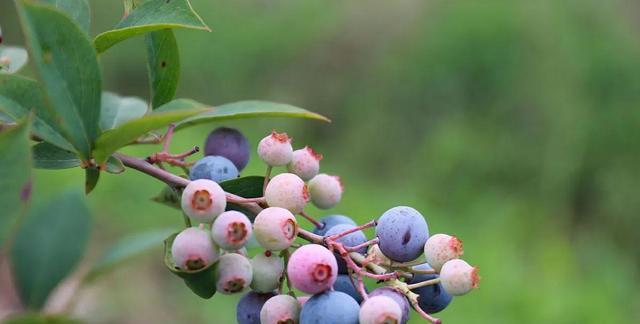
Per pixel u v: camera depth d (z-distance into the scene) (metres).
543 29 10.30
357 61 11.01
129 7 1.61
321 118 1.67
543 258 8.00
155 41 1.74
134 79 9.95
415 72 10.44
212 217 1.33
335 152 10.50
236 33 10.77
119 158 1.47
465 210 9.09
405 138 10.37
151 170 1.48
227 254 1.35
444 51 10.34
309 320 1.30
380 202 8.42
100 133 1.38
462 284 1.36
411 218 1.42
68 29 1.30
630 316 7.63
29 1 1.23
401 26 11.02
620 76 10.16
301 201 1.41
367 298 1.32
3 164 1.04
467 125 10.08
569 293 7.18
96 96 1.37
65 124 1.33
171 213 7.04
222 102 10.68
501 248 7.71
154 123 1.34
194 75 10.61
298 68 10.95
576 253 8.80
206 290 1.33
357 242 1.47
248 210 1.43
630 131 9.90
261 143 1.53
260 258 1.40
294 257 1.32
